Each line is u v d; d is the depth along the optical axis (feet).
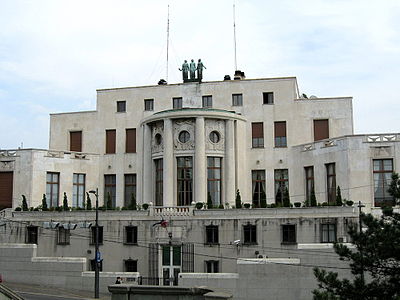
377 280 80.43
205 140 187.83
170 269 167.73
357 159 172.65
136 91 215.51
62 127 220.02
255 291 145.28
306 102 203.62
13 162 197.36
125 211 173.27
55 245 176.14
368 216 83.20
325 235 161.17
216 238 167.73
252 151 202.39
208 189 187.42
